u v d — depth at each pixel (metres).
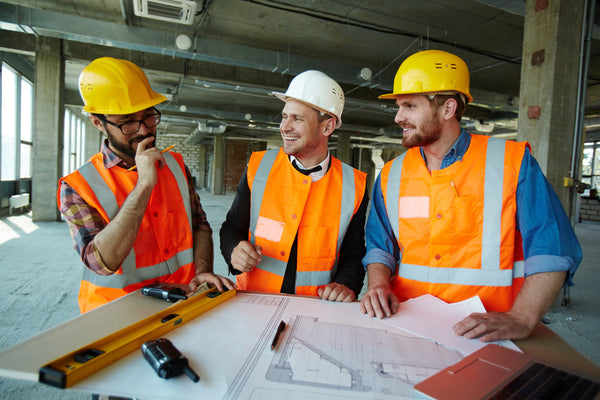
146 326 0.83
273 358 0.75
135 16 5.91
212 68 8.05
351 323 0.95
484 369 0.70
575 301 3.71
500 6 3.64
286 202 1.36
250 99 11.41
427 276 1.17
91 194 1.11
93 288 1.16
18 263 4.27
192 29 6.34
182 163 1.41
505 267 1.09
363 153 21.88
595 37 4.51
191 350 0.77
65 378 0.60
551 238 0.98
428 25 5.75
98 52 7.37
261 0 5.22
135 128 1.14
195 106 12.92
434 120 1.10
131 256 1.17
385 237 1.29
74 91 11.68
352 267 1.35
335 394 0.64
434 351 0.81
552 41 3.25
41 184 7.28
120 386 0.63
